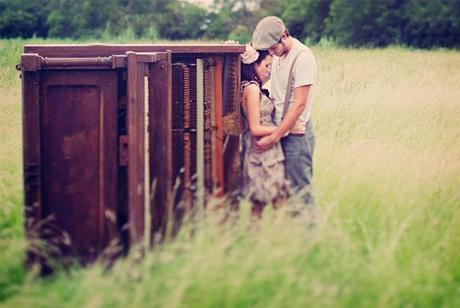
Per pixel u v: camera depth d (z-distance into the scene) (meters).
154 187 6.88
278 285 5.79
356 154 9.86
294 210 7.09
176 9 66.88
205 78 7.27
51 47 6.73
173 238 6.96
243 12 69.38
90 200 6.75
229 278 5.72
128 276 6.10
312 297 5.66
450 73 23.88
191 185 7.25
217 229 6.49
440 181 8.81
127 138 6.71
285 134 7.45
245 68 7.53
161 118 6.88
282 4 74.69
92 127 6.71
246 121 7.57
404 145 11.33
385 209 7.96
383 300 5.70
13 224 7.75
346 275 6.09
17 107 15.51
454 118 14.42
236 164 7.40
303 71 7.42
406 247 6.77
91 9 64.25
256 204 7.58
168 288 5.71
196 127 7.23
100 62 6.59
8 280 6.47
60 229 6.74
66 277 6.26
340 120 13.69
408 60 30.25
